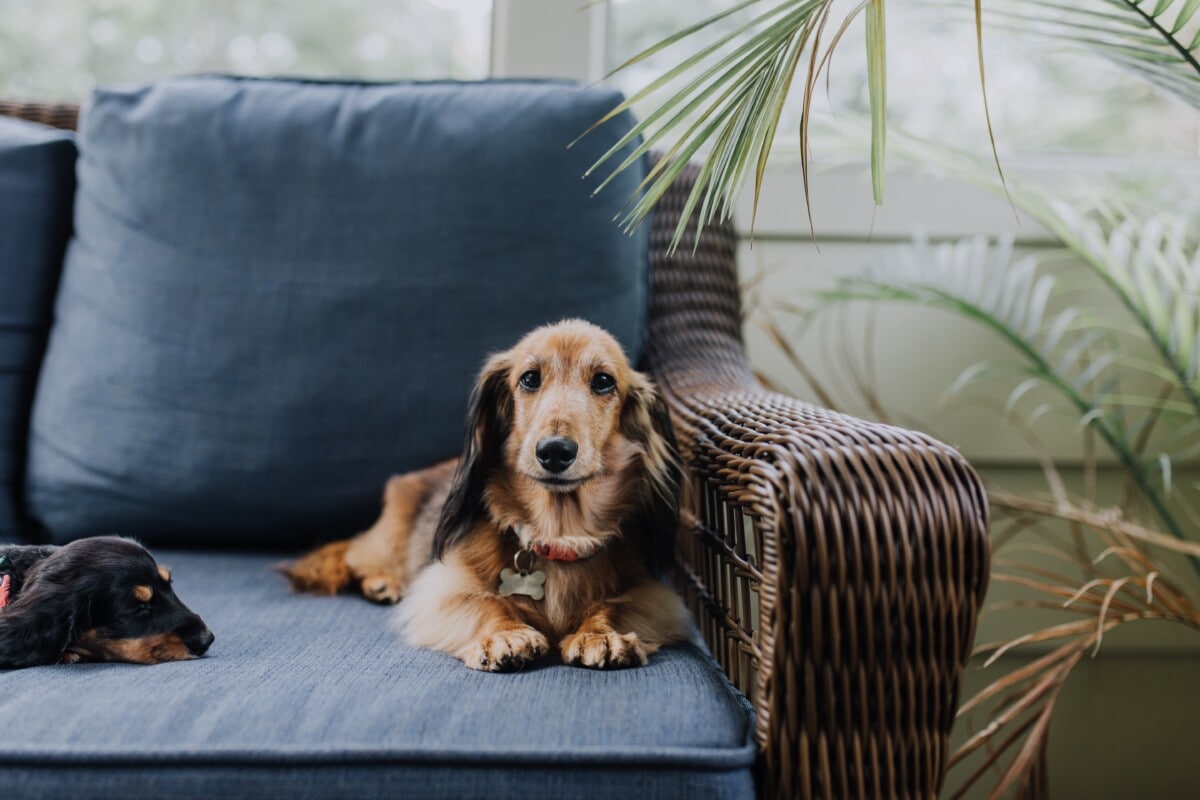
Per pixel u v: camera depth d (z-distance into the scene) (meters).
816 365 2.01
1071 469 1.98
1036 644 1.94
